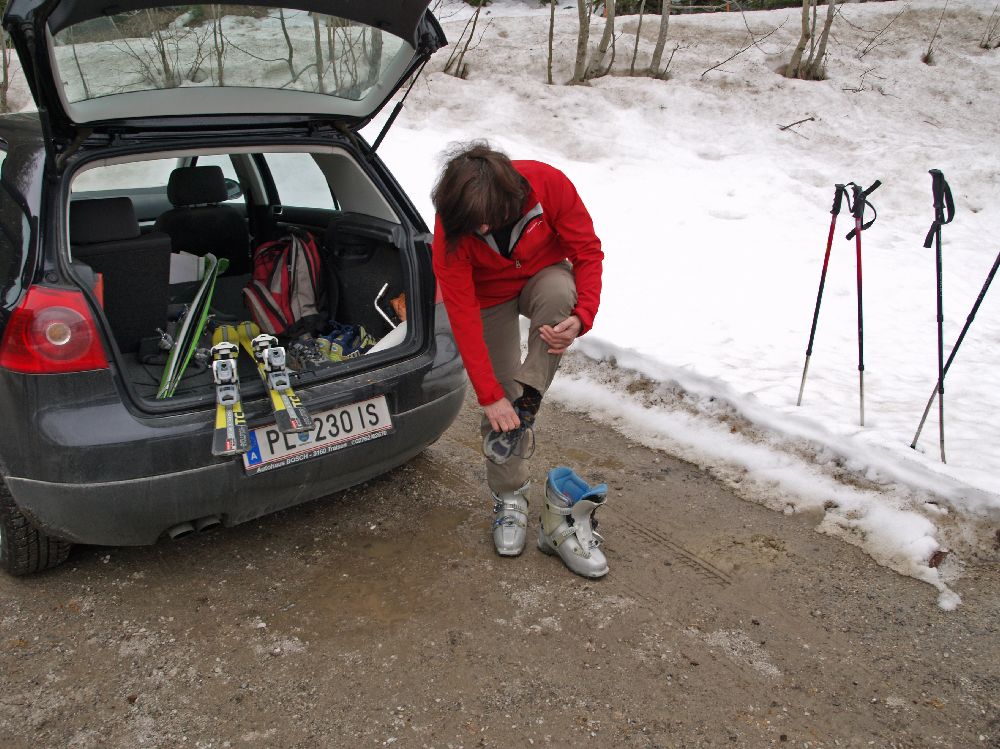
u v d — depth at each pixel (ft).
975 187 23.84
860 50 34.27
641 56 33.12
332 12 7.74
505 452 7.55
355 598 8.25
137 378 9.27
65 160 7.79
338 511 9.87
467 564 8.82
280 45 8.11
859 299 10.64
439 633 7.72
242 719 6.70
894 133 27.94
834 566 8.86
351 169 10.02
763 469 10.66
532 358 7.47
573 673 7.24
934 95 30.86
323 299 10.86
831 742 6.55
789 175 25.08
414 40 8.27
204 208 11.80
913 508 9.49
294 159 12.39
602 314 15.98
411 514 9.80
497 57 33.12
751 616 8.05
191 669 7.24
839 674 7.29
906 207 23.17
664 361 13.33
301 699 6.91
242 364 10.06
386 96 9.18
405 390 8.66
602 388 13.39
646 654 7.49
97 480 7.06
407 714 6.75
